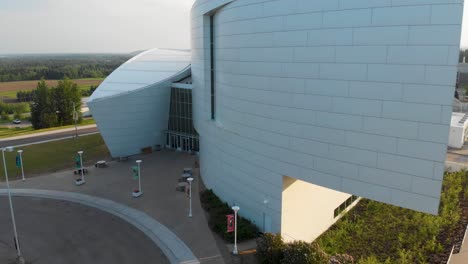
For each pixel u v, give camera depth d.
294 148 21.95
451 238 25.14
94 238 25.38
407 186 17.95
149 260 22.64
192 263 22.20
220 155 29.75
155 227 26.83
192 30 36.47
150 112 45.75
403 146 17.70
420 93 16.81
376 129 18.38
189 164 42.06
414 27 16.50
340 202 28.36
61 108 81.12
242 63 24.97
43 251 23.77
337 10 18.69
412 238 24.80
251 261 22.27
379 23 17.44
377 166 18.69
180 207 30.19
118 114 43.16
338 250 23.72
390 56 17.36
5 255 23.28
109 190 34.19
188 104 45.44
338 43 18.91
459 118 54.62
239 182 27.28
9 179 37.38
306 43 20.22
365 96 18.44
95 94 45.44
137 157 44.97
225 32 26.92
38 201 31.83
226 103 27.92
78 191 34.00
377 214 28.77
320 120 20.36
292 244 20.86
